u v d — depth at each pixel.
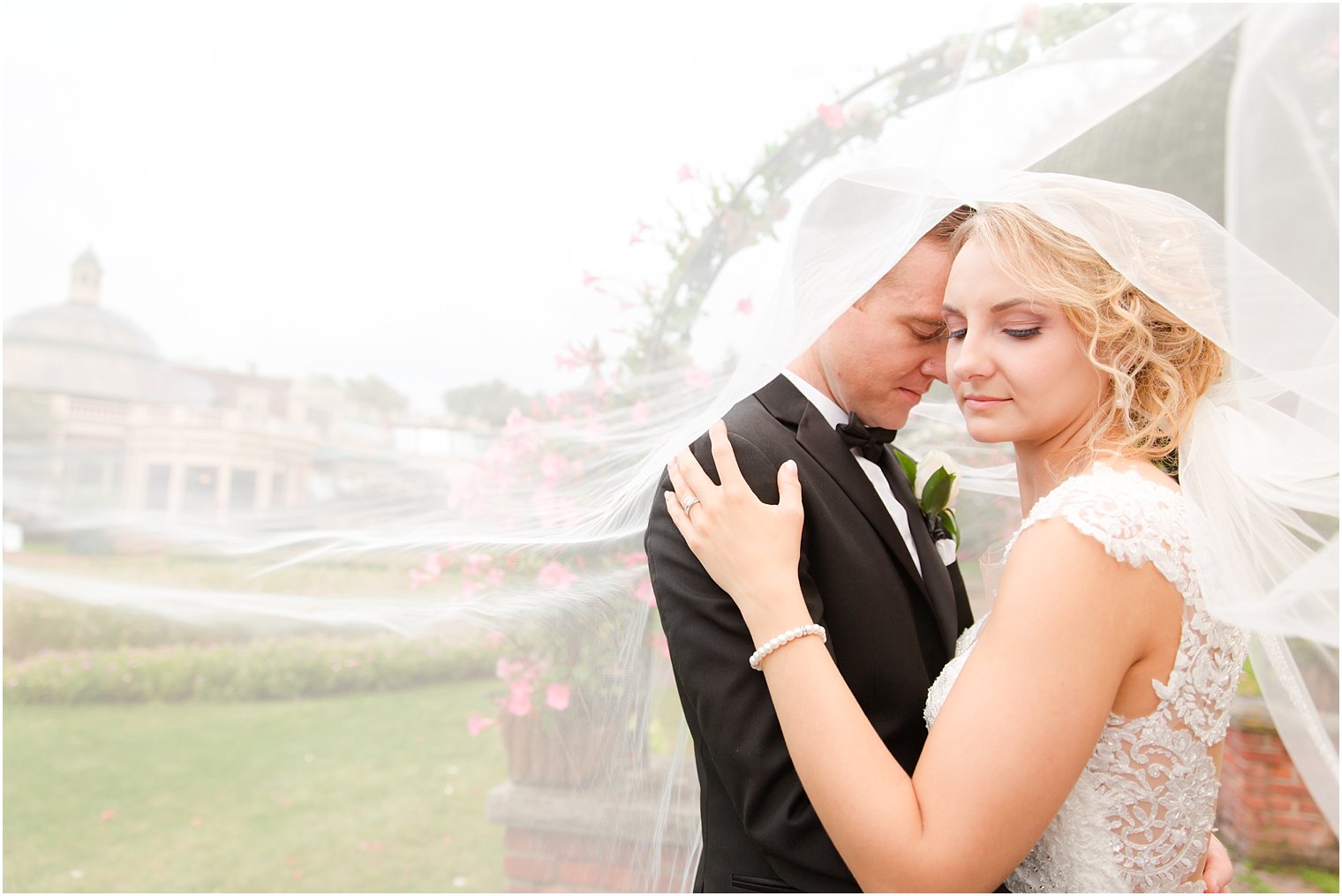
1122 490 1.20
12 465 3.01
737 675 1.38
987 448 2.35
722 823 1.53
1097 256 1.27
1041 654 1.12
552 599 2.34
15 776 5.59
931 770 1.13
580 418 2.36
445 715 6.23
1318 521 1.54
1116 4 1.49
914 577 1.58
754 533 1.33
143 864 4.81
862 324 1.56
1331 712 1.59
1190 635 1.19
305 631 6.20
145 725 6.04
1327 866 4.04
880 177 1.43
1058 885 1.29
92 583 3.03
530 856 2.37
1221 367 1.38
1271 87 1.31
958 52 1.97
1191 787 1.25
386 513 2.77
